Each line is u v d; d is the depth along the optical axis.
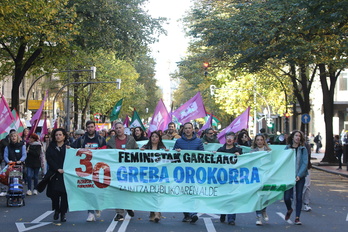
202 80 50.47
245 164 11.31
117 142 11.79
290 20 26.19
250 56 29.09
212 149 16.28
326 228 10.76
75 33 26.73
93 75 35.25
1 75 32.31
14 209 13.30
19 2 19.98
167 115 21.11
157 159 11.34
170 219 11.82
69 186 11.11
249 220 11.80
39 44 28.44
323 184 21.19
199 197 11.26
